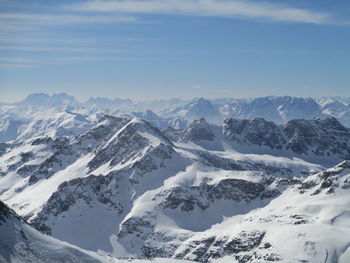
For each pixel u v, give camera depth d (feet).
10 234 497.87
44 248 511.81
